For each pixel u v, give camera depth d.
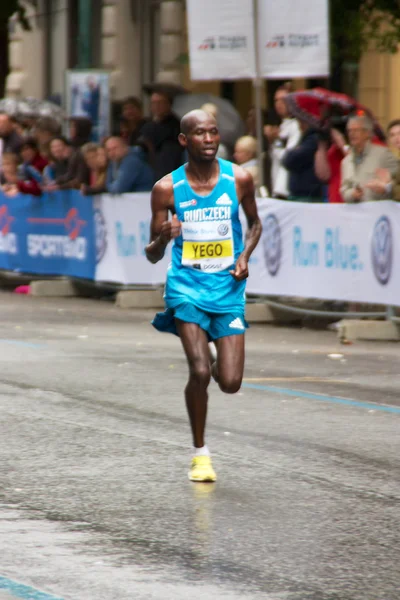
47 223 39.75
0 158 43.00
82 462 16.56
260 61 31.59
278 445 17.84
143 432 18.48
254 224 16.19
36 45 69.31
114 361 25.23
